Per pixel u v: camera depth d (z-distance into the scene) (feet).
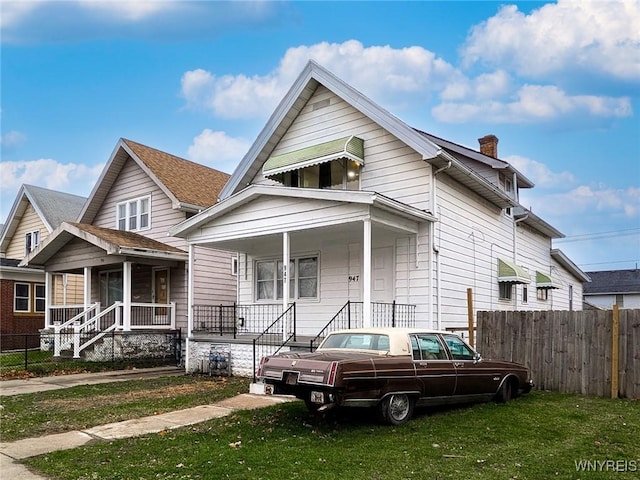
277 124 54.13
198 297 65.46
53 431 25.35
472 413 27.78
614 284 159.43
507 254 63.41
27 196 90.63
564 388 35.86
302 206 42.88
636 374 33.01
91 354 56.65
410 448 20.94
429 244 44.55
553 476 17.78
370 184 48.29
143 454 20.62
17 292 79.56
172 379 45.32
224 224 48.70
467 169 47.21
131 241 61.36
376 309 46.68
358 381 23.80
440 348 28.37
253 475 17.71
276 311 55.06
